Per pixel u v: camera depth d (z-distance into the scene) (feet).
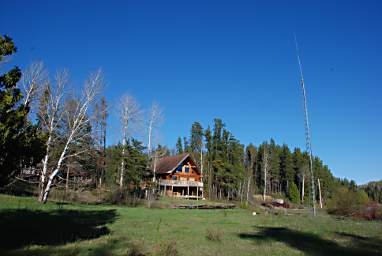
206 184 237.04
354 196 135.03
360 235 63.93
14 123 37.70
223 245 48.67
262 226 78.28
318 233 65.57
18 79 39.29
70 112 106.73
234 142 249.55
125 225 68.08
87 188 157.38
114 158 163.84
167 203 150.51
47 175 105.60
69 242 44.39
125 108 153.38
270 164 306.55
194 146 282.36
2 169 37.09
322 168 318.24
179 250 43.52
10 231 49.98
